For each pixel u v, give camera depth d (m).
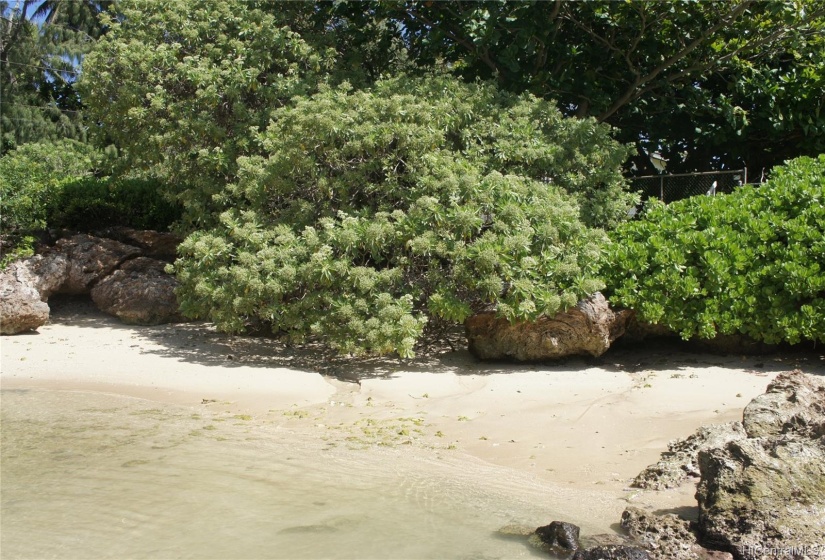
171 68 13.51
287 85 12.98
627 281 10.18
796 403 6.16
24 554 4.78
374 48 15.80
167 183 14.02
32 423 7.85
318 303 10.04
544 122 12.29
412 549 4.89
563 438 7.31
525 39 13.66
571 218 10.33
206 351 11.34
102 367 10.37
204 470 6.41
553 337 10.05
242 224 11.23
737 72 15.06
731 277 10.04
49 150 22.81
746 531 4.93
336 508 5.60
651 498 5.87
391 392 9.07
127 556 4.76
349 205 11.01
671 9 13.49
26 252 13.56
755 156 16.67
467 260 9.82
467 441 7.33
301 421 8.01
